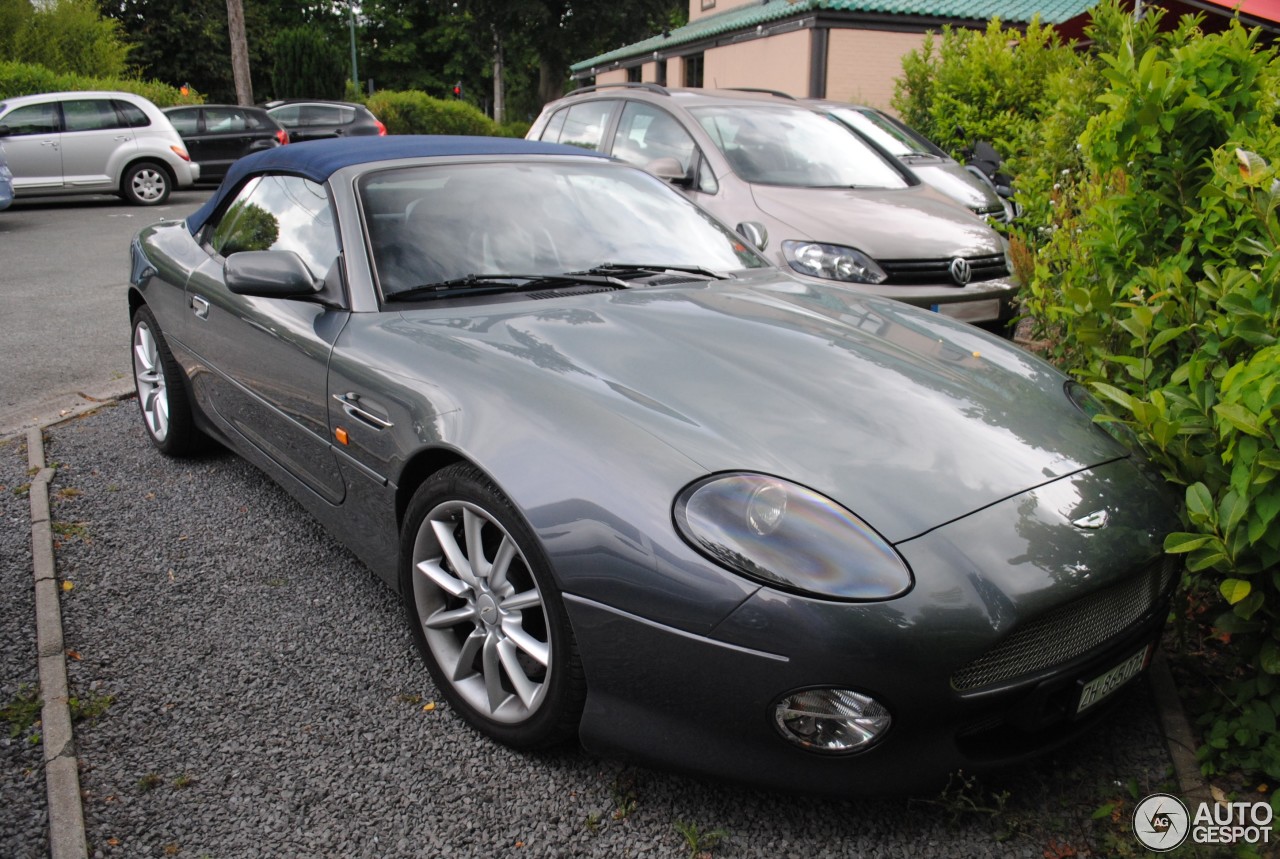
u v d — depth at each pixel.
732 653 1.80
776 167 5.94
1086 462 2.20
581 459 2.01
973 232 5.41
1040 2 19.94
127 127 14.69
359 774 2.16
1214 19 10.64
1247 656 2.37
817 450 2.00
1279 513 2.01
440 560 2.41
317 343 2.76
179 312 3.71
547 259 2.97
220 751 2.23
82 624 2.79
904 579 1.78
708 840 1.96
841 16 18.67
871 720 1.80
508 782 2.13
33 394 5.08
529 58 57.03
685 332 2.52
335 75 35.06
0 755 2.22
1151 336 2.82
